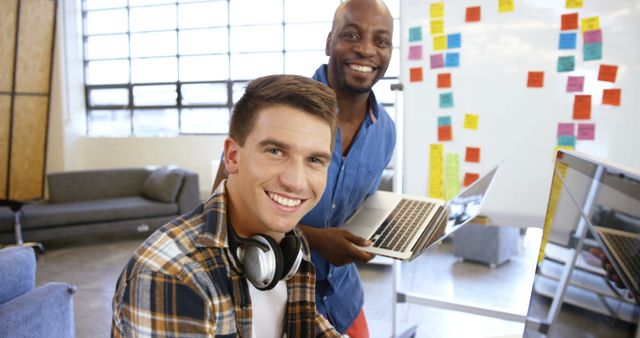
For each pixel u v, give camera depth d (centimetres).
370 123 133
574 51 201
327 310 138
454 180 223
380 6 121
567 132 205
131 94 609
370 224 126
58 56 586
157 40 594
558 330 72
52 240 475
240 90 79
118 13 604
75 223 438
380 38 122
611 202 57
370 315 297
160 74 597
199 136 575
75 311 305
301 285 92
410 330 259
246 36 563
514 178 214
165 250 70
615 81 197
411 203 138
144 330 67
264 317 87
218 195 77
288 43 550
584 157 69
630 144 197
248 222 79
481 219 219
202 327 68
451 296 330
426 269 387
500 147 215
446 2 217
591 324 61
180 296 67
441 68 221
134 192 518
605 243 58
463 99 219
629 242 51
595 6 197
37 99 579
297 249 81
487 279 362
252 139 73
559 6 202
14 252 161
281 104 71
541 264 84
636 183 51
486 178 128
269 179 72
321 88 74
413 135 229
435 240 102
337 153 126
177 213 475
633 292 50
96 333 276
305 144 71
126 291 68
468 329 283
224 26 569
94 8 612
